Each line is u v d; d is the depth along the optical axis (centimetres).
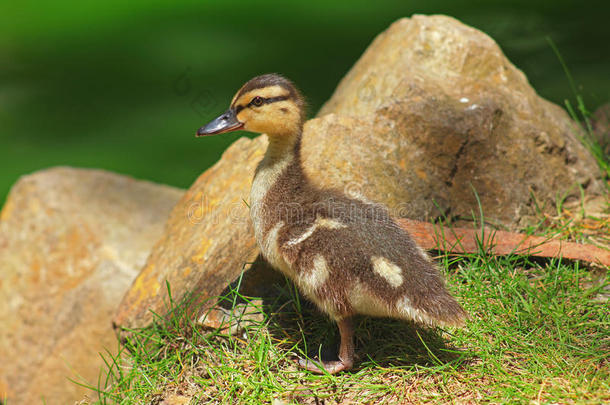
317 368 816
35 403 1280
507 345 833
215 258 994
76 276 1359
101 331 1248
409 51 1272
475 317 879
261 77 858
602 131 1367
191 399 816
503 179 1109
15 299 1407
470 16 2605
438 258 973
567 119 1338
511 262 982
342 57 2539
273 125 847
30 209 1481
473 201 1097
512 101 1174
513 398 738
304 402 781
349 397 782
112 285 1285
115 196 1492
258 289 942
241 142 1164
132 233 1402
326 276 773
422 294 745
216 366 844
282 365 845
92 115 2455
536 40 2372
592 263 963
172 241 1105
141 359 906
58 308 1329
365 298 761
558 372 774
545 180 1142
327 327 884
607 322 848
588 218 1097
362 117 1099
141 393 839
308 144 1036
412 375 801
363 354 846
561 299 905
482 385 772
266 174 866
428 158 1086
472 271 948
